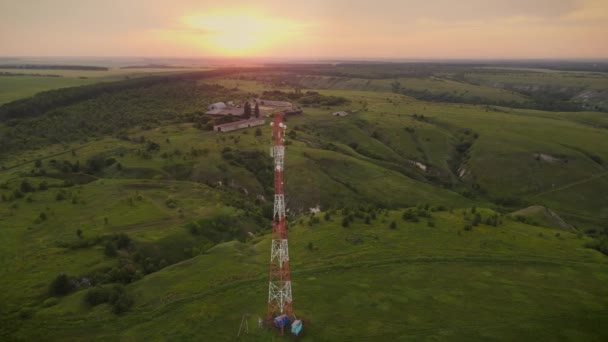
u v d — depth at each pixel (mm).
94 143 198375
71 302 72500
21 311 69188
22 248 92125
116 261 88500
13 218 108188
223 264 87250
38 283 77875
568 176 186125
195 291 76562
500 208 157500
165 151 177375
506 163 196750
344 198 151875
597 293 78062
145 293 76000
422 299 75125
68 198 125125
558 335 65250
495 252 94688
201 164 163375
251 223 122125
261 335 63656
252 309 70562
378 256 91625
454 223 112312
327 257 91312
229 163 166875
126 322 67562
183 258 97312
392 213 120812
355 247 96500
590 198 173375
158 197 129625
